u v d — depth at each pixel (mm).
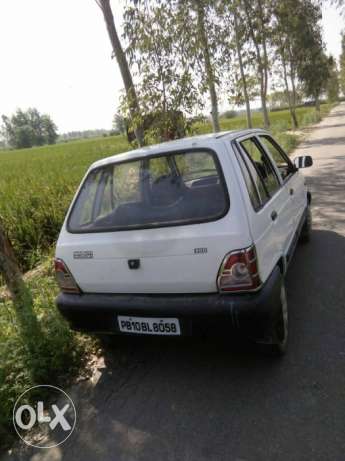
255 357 3330
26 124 136000
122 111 8211
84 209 3396
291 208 4391
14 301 3936
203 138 3344
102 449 2637
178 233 2832
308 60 31609
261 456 2375
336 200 8203
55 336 3660
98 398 3139
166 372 3332
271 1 19875
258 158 3760
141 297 3037
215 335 2869
